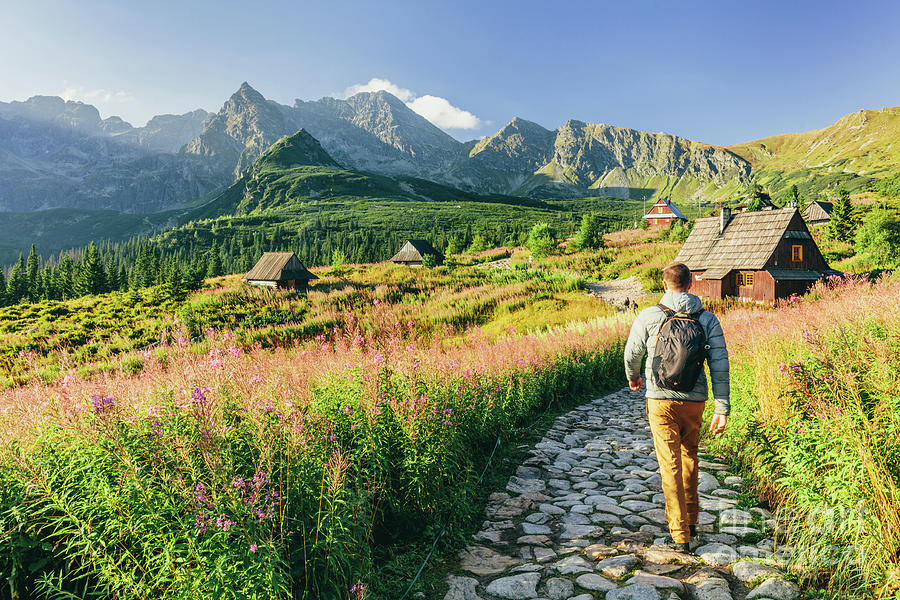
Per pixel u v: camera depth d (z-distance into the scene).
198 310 32.31
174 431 3.17
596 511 4.95
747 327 9.45
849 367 4.03
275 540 2.85
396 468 4.49
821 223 78.81
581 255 58.34
